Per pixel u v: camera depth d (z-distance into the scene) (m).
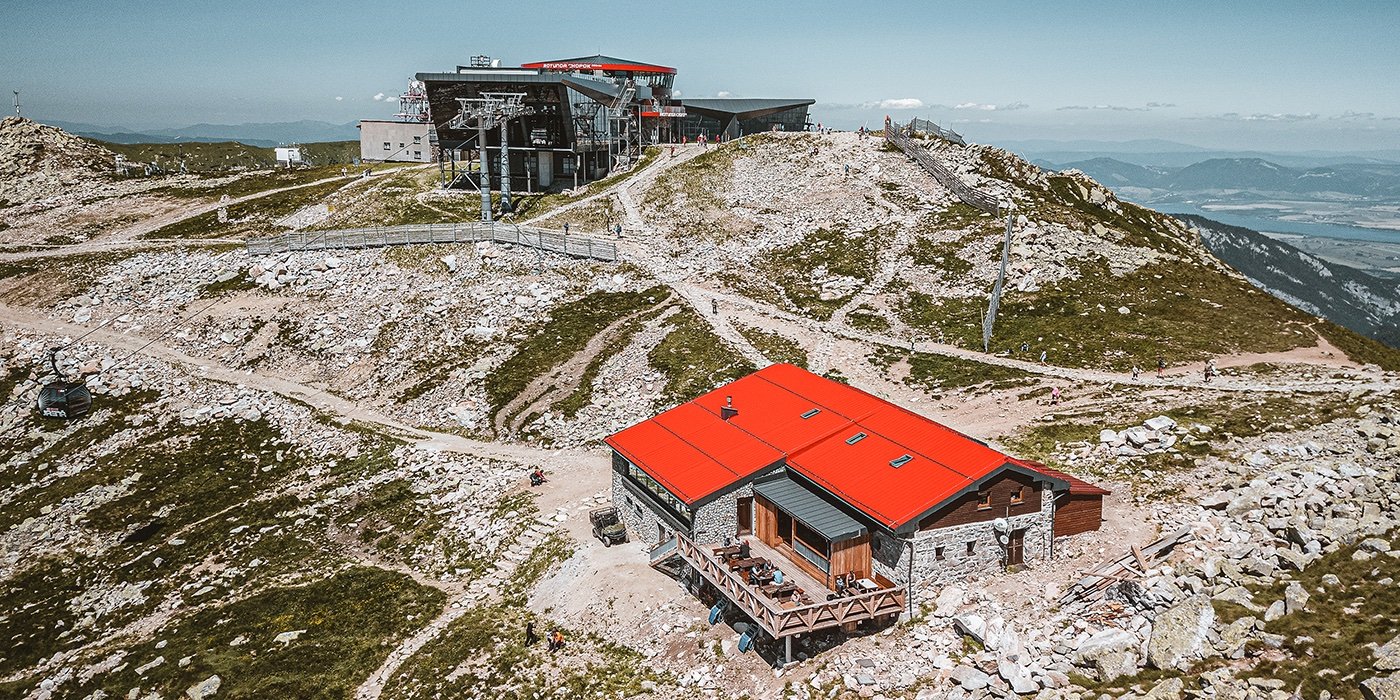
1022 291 89.06
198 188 137.12
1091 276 90.56
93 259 107.56
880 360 77.81
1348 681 26.16
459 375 80.19
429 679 42.12
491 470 64.75
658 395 73.56
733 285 95.31
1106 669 30.80
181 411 78.12
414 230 102.44
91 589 56.34
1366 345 75.81
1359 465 43.31
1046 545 41.03
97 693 44.38
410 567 55.06
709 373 75.12
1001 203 105.94
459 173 129.50
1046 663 32.53
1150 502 46.12
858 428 46.50
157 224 122.00
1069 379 70.94
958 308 87.94
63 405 64.19
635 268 97.56
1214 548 38.97
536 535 54.34
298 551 57.97
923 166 122.19
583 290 93.31
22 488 69.50
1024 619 36.06
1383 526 35.28
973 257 96.81
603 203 116.38
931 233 103.25
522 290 92.75
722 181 121.75
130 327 92.56
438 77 110.94
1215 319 81.50
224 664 45.31
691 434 49.69
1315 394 62.72
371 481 65.88
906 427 45.62
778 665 37.16
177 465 70.81
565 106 115.38
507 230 101.81
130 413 78.38
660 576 45.78
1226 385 66.75
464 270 96.69
